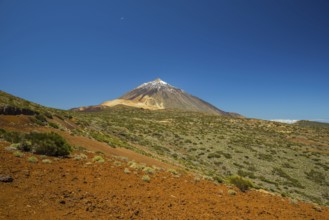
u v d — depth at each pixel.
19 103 31.72
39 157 14.31
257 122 115.94
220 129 86.25
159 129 68.75
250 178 38.09
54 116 35.81
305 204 15.40
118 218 8.07
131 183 12.48
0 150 13.75
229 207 11.43
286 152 56.16
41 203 8.02
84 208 8.28
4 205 7.41
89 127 44.22
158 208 9.60
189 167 33.59
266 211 11.74
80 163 14.95
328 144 80.75
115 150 27.92
